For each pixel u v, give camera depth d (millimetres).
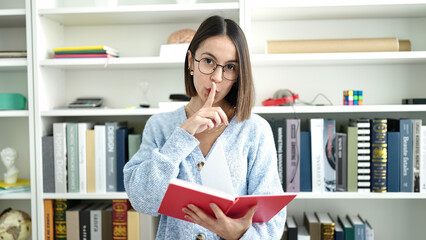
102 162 1754
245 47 958
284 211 1021
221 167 970
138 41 1994
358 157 1687
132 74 2014
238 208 864
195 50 979
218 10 1710
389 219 1966
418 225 1958
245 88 969
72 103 1868
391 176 1684
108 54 1763
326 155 1700
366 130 1680
